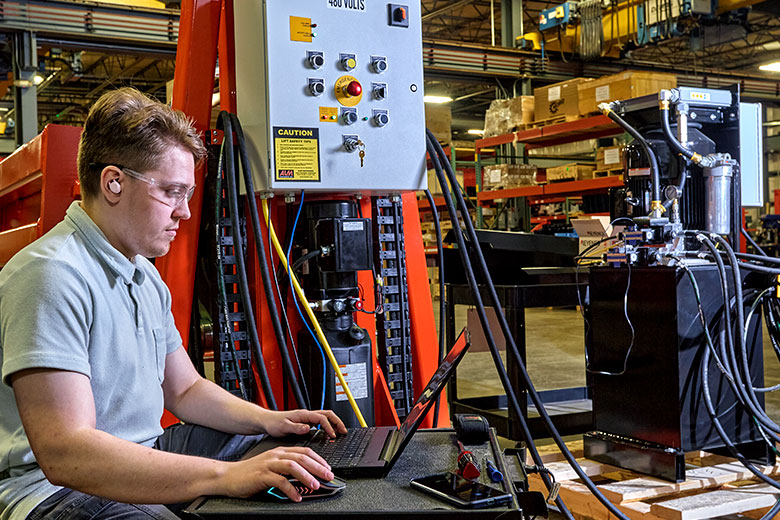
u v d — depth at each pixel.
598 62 10.16
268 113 2.11
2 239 2.93
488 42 17.09
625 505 2.29
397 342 2.54
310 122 2.16
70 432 1.17
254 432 1.60
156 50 8.22
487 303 3.52
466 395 4.72
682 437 2.38
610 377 2.65
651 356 2.47
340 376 2.20
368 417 2.33
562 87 7.34
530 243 3.61
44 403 1.18
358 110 2.23
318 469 1.20
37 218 2.51
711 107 2.75
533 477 2.58
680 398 2.37
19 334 1.19
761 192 3.10
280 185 2.12
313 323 2.21
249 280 2.46
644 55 17.25
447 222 10.85
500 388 4.93
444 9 13.53
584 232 3.60
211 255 2.38
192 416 1.63
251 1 2.18
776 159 19.31
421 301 2.73
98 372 1.31
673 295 2.37
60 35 7.66
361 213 2.51
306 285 2.36
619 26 9.17
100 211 1.35
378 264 2.49
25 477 1.30
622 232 2.61
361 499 1.17
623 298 2.55
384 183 2.27
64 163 2.29
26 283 1.22
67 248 1.30
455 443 1.52
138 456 1.18
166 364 1.63
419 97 2.32
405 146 2.30
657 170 2.51
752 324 2.62
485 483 1.24
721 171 2.59
